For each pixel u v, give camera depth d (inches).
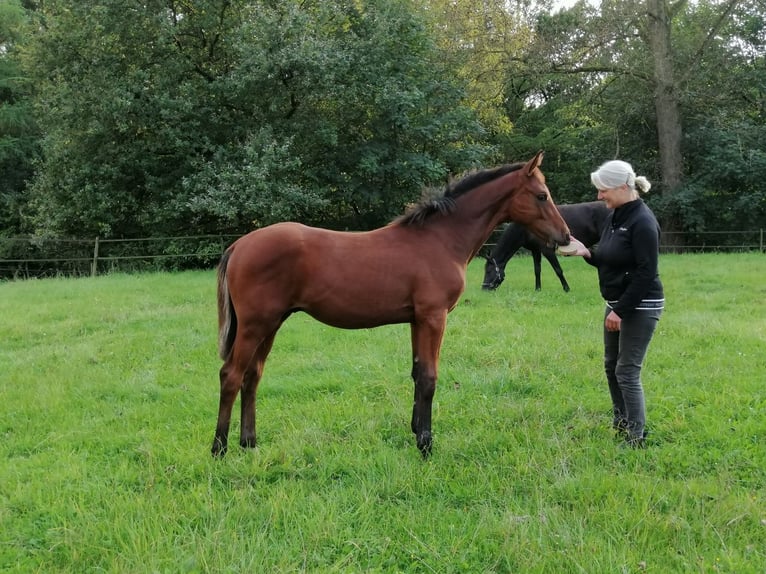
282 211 558.6
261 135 572.4
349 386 205.6
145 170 623.5
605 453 147.6
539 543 107.9
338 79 595.8
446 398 191.6
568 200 913.5
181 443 159.8
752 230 765.9
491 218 159.5
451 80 711.7
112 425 176.6
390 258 147.5
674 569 102.9
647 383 198.5
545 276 472.4
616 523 114.9
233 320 151.4
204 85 607.5
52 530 118.0
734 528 113.0
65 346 267.1
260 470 141.4
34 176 751.1
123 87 568.1
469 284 432.1
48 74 620.1
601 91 764.6
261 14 562.3
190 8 614.9
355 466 143.7
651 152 822.5
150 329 298.7
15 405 191.9
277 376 219.6
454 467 144.1
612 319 144.1
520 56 743.1
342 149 663.1
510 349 240.8
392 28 622.2
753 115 768.9
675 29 841.5
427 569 105.6
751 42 758.5
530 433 160.6
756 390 187.5
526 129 1007.6
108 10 557.3
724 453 146.6
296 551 109.6
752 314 298.8
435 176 652.1
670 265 515.5
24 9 871.1
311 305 147.4
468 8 794.2
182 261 645.9
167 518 119.6
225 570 102.9
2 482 138.6
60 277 594.9
